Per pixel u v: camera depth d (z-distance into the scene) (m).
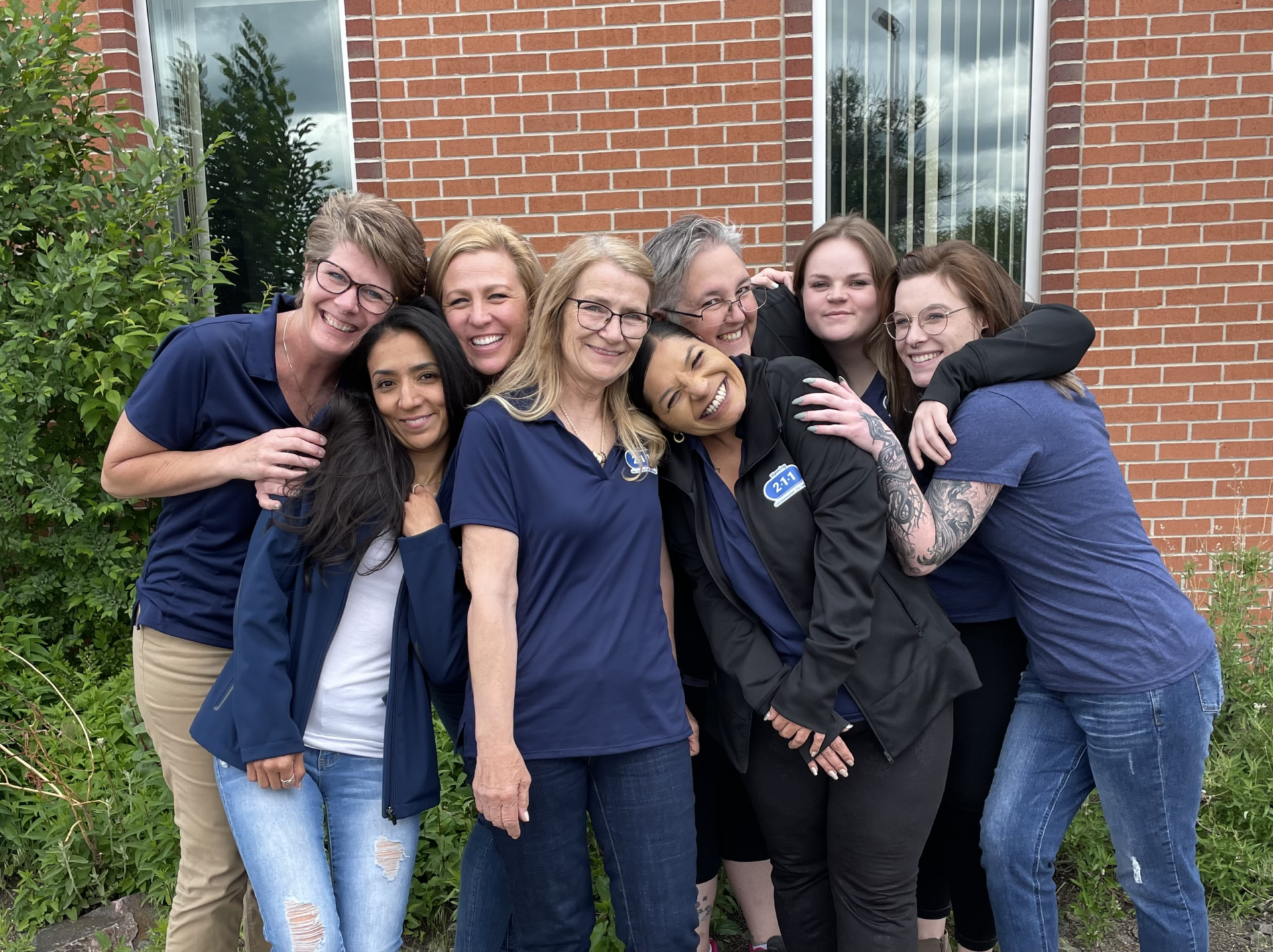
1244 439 3.90
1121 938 2.59
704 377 1.77
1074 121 3.81
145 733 3.04
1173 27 3.71
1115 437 3.96
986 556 2.07
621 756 1.78
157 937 2.50
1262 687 3.09
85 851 2.77
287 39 4.11
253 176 4.22
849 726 1.80
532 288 2.02
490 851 2.09
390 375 1.78
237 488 1.88
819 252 2.22
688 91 3.87
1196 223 3.81
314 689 1.79
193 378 1.85
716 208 3.94
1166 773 1.87
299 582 1.79
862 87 3.99
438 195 3.99
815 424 1.84
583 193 3.95
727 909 2.68
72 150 3.58
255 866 1.71
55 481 3.39
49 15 3.44
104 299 3.34
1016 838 1.98
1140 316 3.88
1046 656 1.95
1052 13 3.80
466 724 1.79
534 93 3.90
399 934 1.83
